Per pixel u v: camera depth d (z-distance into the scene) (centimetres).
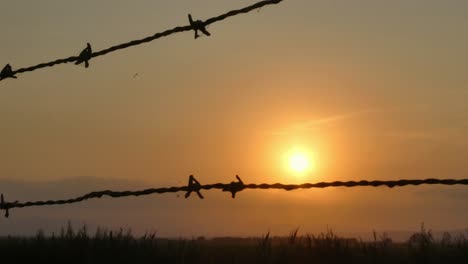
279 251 2783
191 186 978
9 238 3250
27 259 2806
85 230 3109
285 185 923
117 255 2764
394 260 2694
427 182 822
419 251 2700
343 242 3008
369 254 2767
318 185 895
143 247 2858
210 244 3347
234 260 2725
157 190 1000
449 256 2652
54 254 2795
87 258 2723
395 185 841
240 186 952
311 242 2908
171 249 2886
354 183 877
